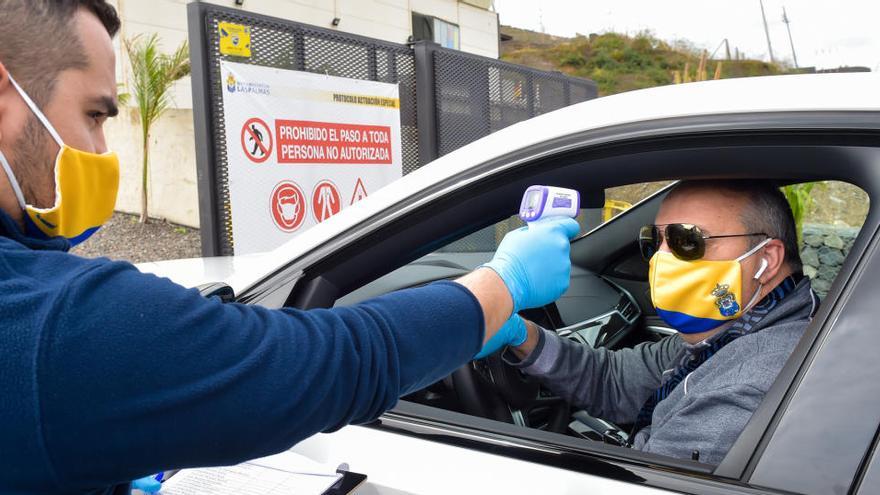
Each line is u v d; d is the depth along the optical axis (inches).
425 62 195.2
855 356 32.3
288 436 25.0
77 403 21.6
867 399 31.4
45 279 23.4
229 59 149.5
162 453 23.2
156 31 355.3
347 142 175.9
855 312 33.0
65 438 21.9
